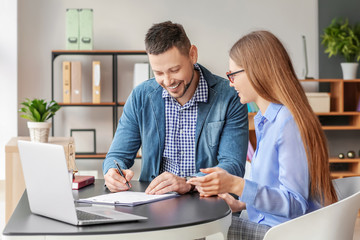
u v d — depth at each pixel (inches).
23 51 211.6
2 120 206.5
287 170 73.2
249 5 216.7
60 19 212.2
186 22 215.3
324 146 73.9
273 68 75.5
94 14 213.0
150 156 100.0
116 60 204.4
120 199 76.2
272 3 217.2
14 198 148.4
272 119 76.4
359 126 209.6
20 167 148.3
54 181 62.6
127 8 213.6
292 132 73.7
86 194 82.3
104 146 218.4
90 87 215.5
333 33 207.8
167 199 78.3
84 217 64.7
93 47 213.3
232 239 79.2
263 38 76.9
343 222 71.1
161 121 98.9
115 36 213.9
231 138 97.0
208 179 72.9
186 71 89.0
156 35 86.4
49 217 65.7
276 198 72.2
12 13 205.3
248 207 84.0
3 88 205.9
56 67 213.8
